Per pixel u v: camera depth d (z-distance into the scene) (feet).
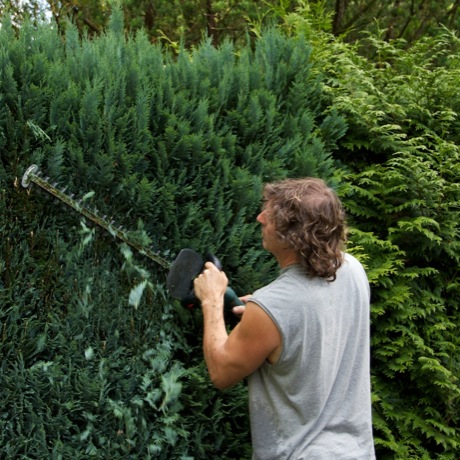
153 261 8.02
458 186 10.01
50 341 7.18
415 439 9.42
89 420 7.23
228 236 8.30
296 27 11.75
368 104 10.71
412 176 10.07
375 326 9.73
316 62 11.10
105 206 7.70
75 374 7.22
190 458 7.78
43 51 7.97
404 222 9.80
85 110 7.68
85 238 7.59
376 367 9.80
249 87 9.50
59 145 7.36
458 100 11.37
